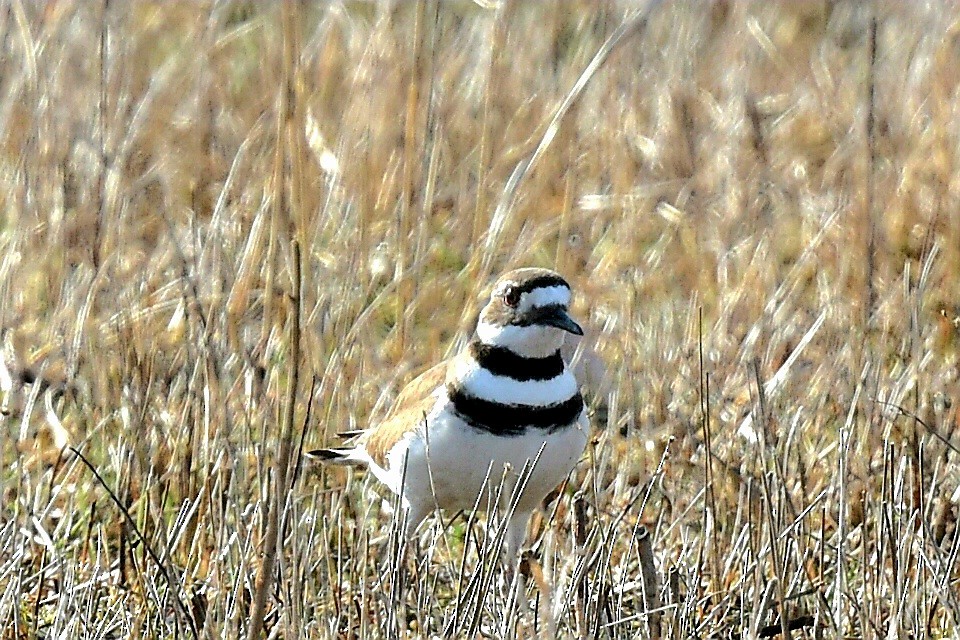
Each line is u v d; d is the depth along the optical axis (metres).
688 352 13.08
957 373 13.02
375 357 13.77
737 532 10.40
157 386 12.16
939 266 14.44
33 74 14.59
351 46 17.50
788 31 20.03
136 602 10.03
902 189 15.23
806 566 10.23
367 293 14.02
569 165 16.25
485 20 18.53
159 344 13.05
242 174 15.90
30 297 14.38
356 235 14.46
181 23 19.30
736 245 15.28
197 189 16.09
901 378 11.98
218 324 12.58
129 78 16.44
